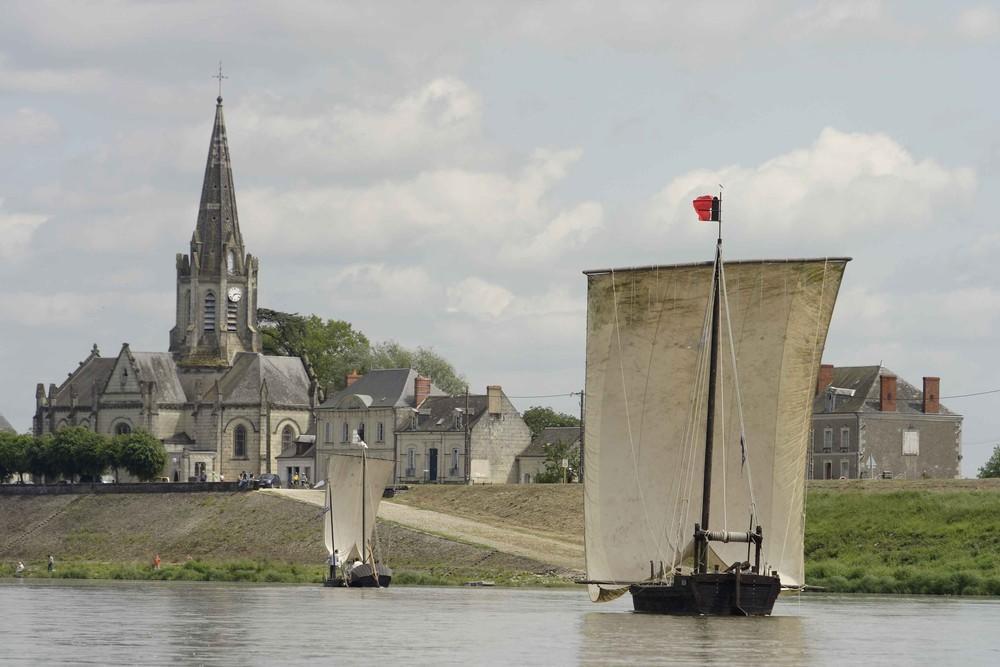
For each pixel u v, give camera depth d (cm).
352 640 13038
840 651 12219
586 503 14900
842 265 14425
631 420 14762
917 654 12138
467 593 19962
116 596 19412
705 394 14562
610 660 11362
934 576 19738
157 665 11288
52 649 12338
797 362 14488
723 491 14575
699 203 14575
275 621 15012
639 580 14662
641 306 14738
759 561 14162
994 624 14650
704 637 12800
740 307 14600
